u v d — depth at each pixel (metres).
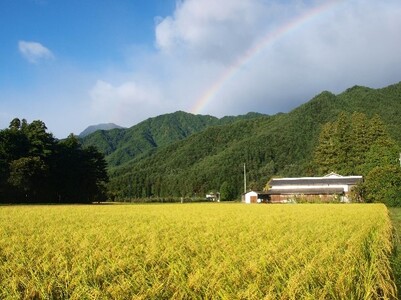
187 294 8.12
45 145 83.75
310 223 23.05
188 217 30.09
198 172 151.00
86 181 93.50
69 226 22.75
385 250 12.76
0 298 8.46
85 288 8.34
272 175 133.50
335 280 8.54
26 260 11.62
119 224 24.09
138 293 8.09
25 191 76.88
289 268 9.62
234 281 8.59
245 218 28.03
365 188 67.06
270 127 178.38
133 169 199.75
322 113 161.50
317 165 108.81
